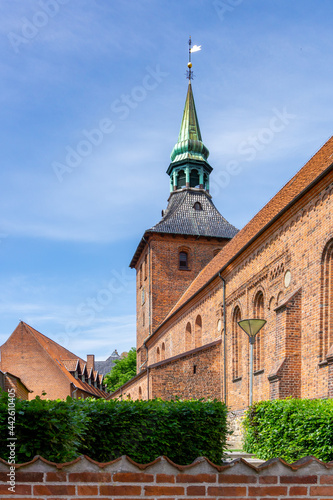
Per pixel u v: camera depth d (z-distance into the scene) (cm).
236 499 581
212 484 583
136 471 582
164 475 582
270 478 589
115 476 579
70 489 573
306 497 587
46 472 577
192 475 584
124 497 575
